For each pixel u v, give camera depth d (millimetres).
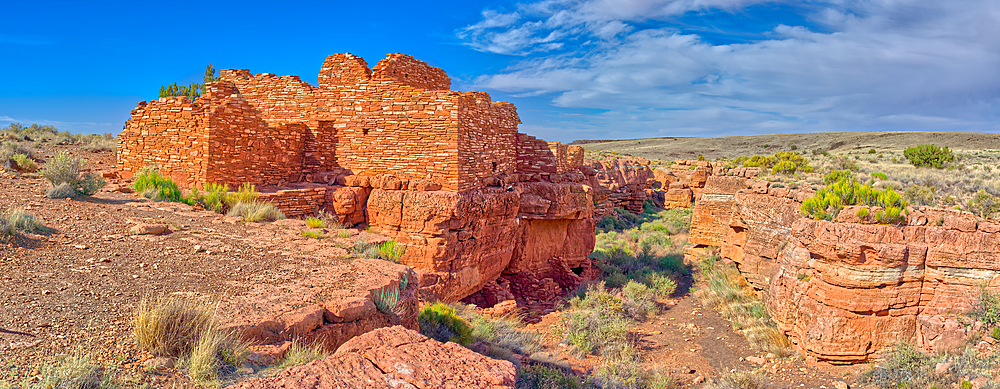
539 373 10859
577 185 23250
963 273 11812
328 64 19188
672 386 12453
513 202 20266
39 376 4660
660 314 18891
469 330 11977
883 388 11383
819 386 11945
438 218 16812
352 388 4434
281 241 11469
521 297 22047
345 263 9883
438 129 17406
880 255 12070
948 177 22828
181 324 5785
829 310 12773
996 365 10367
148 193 15164
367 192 18516
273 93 20125
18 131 31250
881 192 13445
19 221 9766
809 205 14531
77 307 6480
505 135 22125
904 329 12242
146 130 17938
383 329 5785
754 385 12078
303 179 19656
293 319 6699
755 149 130875
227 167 16891
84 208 12578
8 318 5875
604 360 14086
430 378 4699
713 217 27344
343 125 18984
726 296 19328
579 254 24328
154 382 4910
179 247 10164
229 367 5438
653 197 52562
